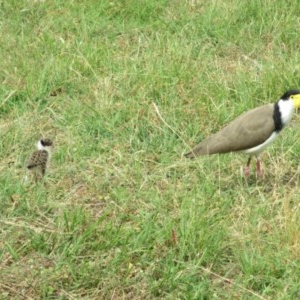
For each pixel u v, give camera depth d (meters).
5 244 11.52
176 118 14.80
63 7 19.53
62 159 13.73
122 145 14.16
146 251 11.20
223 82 15.77
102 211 12.48
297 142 13.90
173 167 13.44
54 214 12.34
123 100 15.47
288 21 18.19
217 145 12.80
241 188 12.72
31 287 10.79
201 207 11.88
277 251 11.23
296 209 11.82
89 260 11.20
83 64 16.62
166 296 10.54
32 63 16.77
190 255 11.14
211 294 10.59
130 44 17.98
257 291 10.69
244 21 18.72
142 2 19.56
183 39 17.78
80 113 14.95
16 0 19.75
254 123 12.61
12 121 14.78
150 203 12.48
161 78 15.86
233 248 11.24
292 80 15.75
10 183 12.89
